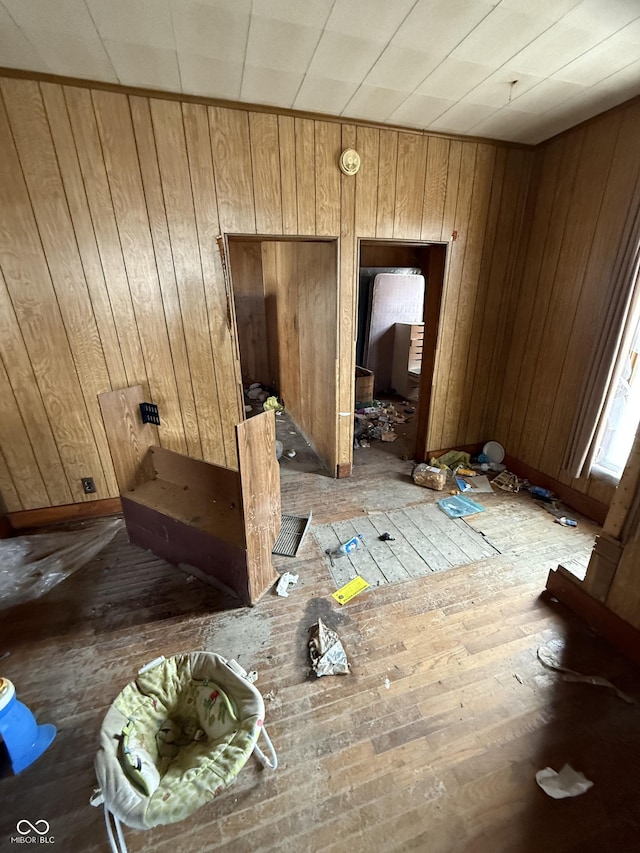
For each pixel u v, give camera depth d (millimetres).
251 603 1965
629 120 2209
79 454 2605
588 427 2576
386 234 2723
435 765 1319
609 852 1117
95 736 1417
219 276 2504
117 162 2127
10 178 2016
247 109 2201
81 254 2234
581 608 1894
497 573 2201
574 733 1422
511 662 1684
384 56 1758
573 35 1618
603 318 2424
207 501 2207
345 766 1314
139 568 2248
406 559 2312
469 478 3285
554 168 2742
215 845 1134
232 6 1429
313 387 3654
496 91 2084
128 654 1723
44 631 1846
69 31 1562
